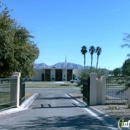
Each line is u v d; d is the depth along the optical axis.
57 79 102.38
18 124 11.66
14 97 17.72
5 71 19.58
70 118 13.44
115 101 22.00
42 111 16.25
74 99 26.39
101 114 14.52
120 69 13.75
